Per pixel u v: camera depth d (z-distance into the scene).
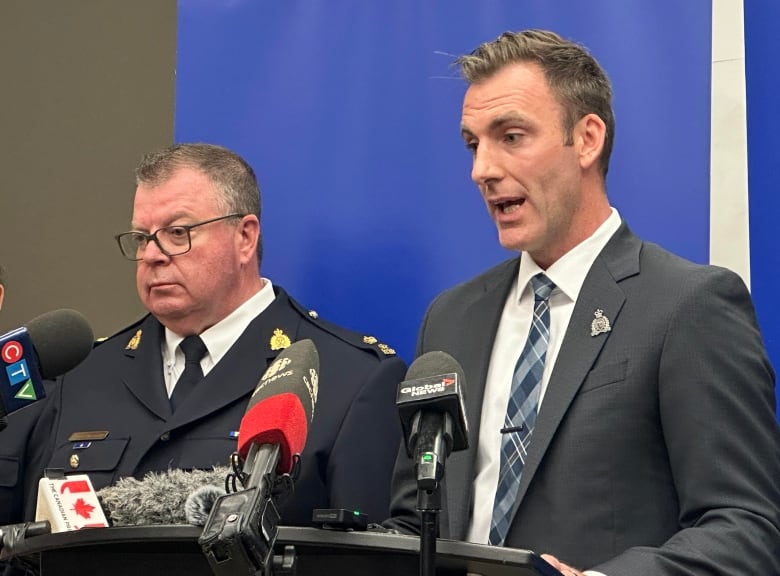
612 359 4.04
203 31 6.25
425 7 5.92
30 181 6.54
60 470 4.27
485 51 4.48
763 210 5.16
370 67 5.99
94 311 6.38
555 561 3.20
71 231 6.46
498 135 4.34
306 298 5.98
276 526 2.49
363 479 5.07
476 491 4.21
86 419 5.41
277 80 6.12
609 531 3.87
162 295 5.40
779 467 3.91
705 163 5.30
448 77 5.85
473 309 4.58
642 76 5.46
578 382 4.04
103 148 6.46
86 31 6.55
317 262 5.98
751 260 5.15
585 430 3.97
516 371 4.29
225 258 5.49
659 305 4.05
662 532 3.89
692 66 5.38
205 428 5.20
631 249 4.33
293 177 6.05
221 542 2.35
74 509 4.02
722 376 3.88
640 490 3.92
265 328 5.50
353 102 6.00
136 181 5.79
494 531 4.06
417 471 2.73
